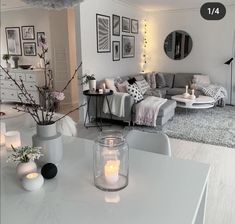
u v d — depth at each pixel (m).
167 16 6.84
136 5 6.12
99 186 1.23
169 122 4.83
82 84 4.59
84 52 4.56
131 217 1.01
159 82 6.68
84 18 4.46
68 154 1.62
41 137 1.41
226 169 2.95
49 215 1.03
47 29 6.27
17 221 0.99
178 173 1.37
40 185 1.23
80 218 1.01
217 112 5.61
